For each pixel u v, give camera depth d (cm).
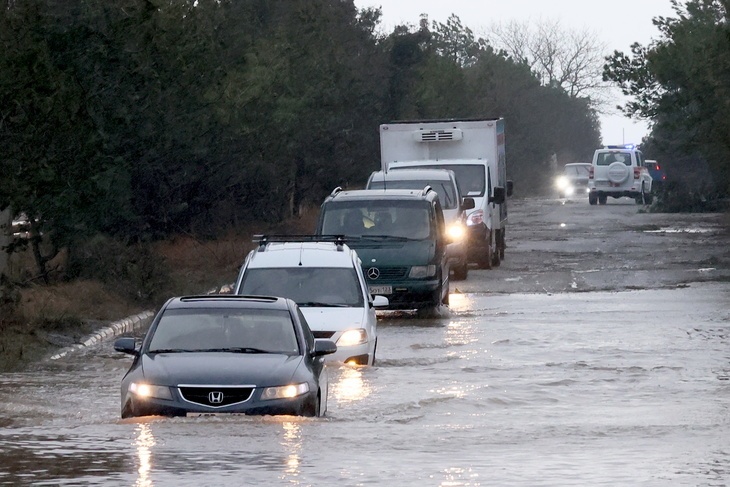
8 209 6338
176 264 8888
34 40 5778
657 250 11312
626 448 2819
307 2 12256
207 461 2567
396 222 7081
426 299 6756
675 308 6794
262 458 2605
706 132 14000
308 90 10912
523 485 2334
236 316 3616
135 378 3262
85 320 6125
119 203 7381
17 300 5822
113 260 7344
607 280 8706
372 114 14062
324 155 11994
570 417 3419
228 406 3183
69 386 4250
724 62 12494
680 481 2394
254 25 11481
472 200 9062
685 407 3622
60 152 5759
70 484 2320
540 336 5638
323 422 3188
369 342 4709
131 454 2653
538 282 8700
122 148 7338
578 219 17038
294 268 5159
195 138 8012
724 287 8069
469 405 3675
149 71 6888
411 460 2614
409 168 9775
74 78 6106
